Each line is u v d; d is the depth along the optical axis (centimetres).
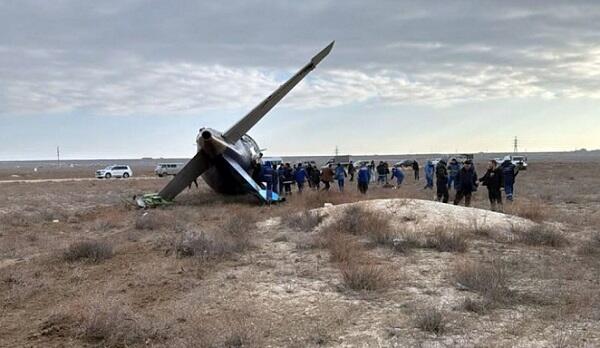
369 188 3191
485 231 1338
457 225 1402
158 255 1155
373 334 636
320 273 959
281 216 1748
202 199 2569
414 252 1143
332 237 1263
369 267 941
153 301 800
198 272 977
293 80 2511
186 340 624
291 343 611
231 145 2536
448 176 2455
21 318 736
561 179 4409
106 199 2992
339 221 1447
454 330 642
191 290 859
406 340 609
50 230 1662
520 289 825
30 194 3472
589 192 2858
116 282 920
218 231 1436
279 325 679
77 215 2122
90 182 5288
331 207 1702
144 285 892
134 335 641
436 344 592
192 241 1197
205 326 675
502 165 2020
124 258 1135
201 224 1688
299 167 2772
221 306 768
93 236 1509
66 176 7838
